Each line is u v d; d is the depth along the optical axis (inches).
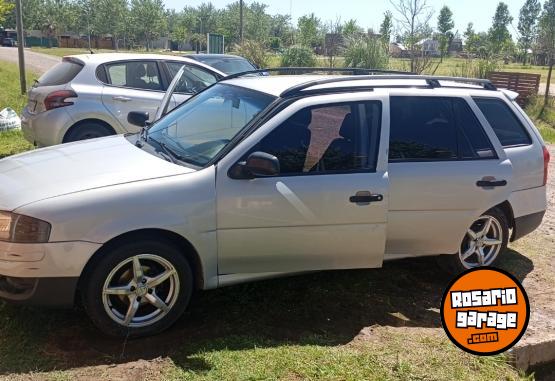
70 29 3134.8
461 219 178.4
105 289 138.1
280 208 152.4
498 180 181.6
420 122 175.3
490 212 187.9
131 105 304.7
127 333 142.2
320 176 157.0
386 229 165.6
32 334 142.9
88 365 130.6
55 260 132.3
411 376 132.0
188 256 150.9
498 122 194.4
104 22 2938.0
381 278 191.8
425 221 172.9
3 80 747.4
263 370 129.9
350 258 164.7
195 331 150.3
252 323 156.5
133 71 312.2
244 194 149.2
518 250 226.8
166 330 149.6
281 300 171.3
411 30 796.0
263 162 143.6
